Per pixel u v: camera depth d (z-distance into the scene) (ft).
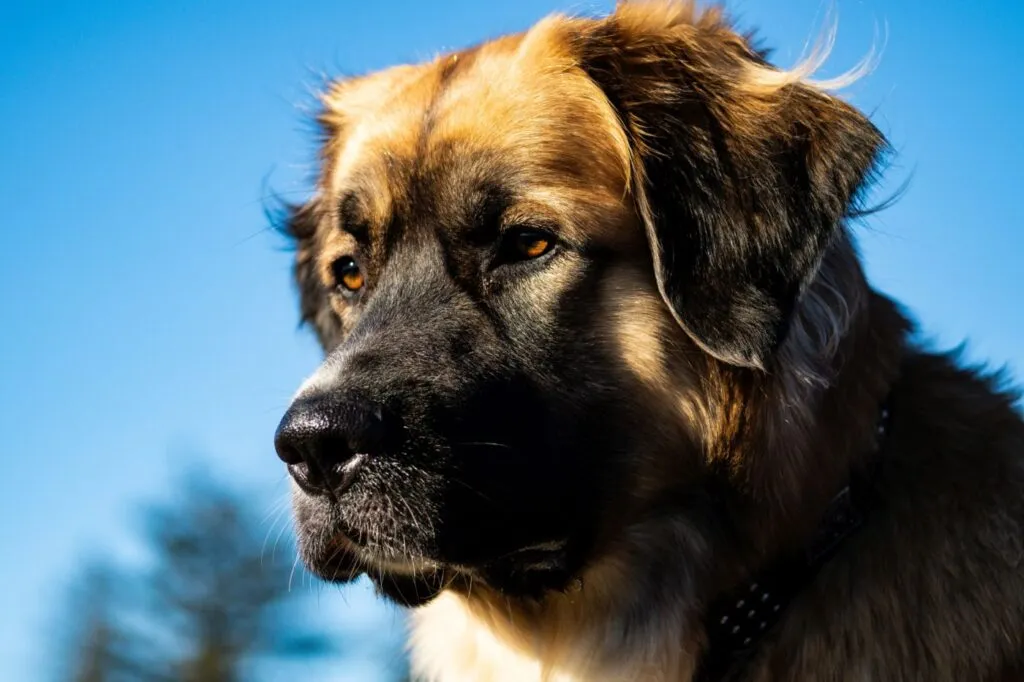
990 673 3.18
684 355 3.31
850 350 3.30
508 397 3.25
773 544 3.26
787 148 3.37
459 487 3.21
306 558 3.29
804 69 3.45
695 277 3.28
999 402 3.40
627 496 3.32
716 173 3.34
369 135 3.51
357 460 3.19
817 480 3.25
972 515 3.26
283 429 3.19
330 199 3.86
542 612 3.41
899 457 3.31
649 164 3.31
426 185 3.37
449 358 3.25
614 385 3.29
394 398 3.20
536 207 3.31
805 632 3.24
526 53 3.43
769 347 3.22
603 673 3.37
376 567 3.31
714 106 3.41
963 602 3.20
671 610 3.32
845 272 3.34
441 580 3.34
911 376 3.41
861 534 3.26
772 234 3.31
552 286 3.29
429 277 3.35
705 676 3.30
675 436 3.31
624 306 3.30
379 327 3.30
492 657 3.50
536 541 3.28
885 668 3.19
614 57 3.42
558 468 3.27
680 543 3.32
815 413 3.26
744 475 3.26
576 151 3.34
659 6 3.52
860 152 3.37
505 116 3.36
